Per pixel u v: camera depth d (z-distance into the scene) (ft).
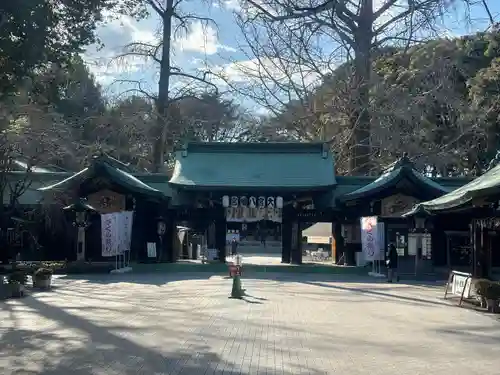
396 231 102.37
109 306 54.60
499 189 50.83
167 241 111.04
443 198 65.26
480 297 56.85
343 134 136.15
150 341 37.60
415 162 134.21
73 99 149.89
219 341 38.14
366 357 33.96
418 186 101.09
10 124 85.61
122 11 42.37
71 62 47.19
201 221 111.55
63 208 99.09
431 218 97.86
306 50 139.74
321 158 118.01
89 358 32.35
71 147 123.13
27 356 32.68
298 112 150.51
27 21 35.83
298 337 40.24
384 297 65.72
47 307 53.52
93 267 96.63
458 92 141.38
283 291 70.69
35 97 49.29
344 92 132.05
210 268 101.55
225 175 112.98
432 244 102.42
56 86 47.96
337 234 111.86
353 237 106.63
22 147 97.66
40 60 39.29
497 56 135.95
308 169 115.24
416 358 33.88
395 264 85.76
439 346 37.65
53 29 38.73
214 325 44.52
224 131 175.42
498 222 56.95
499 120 127.54
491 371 30.78
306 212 111.24
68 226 107.55
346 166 139.95
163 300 60.13
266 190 107.96
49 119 102.53
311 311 53.52
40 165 114.11
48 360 31.73
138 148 159.12
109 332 40.57
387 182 100.83
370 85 135.13
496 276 95.76
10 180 111.04
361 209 105.81
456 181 116.37
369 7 128.06
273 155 119.44
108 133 154.81
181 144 120.26
